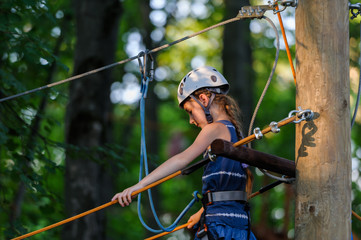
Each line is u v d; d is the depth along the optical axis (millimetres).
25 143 8914
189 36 5238
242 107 13516
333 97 4480
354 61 14211
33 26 9914
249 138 4488
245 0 14367
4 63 9688
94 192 10523
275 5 4977
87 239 10320
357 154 16688
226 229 4559
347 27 4613
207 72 4961
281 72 21016
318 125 4469
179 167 4594
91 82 10773
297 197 4520
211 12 20156
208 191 4703
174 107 23500
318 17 4582
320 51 4539
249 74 14594
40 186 8609
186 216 17766
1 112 8844
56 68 12602
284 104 21219
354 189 15492
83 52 10906
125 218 19312
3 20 8000
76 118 10656
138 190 4570
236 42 13984
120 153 10477
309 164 4465
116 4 11109
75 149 9758
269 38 20047
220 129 4723
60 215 10281
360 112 16094
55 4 14578
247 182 4930
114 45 11234
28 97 8852
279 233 10297
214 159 4527
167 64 21500
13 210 10031
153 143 18734
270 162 4605
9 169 9289
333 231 4375
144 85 5281
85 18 11000
